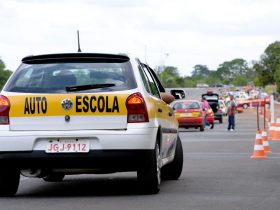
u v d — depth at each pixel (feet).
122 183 51.93
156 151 43.68
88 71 43.06
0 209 38.73
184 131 157.69
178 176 53.83
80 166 42.34
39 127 42.42
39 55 43.62
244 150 91.09
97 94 42.32
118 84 42.68
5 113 42.73
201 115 155.02
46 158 42.11
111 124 42.16
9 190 44.47
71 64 43.45
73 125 42.22
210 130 164.04
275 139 121.60
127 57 43.73
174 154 53.01
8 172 43.91
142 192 44.29
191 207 38.86
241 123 217.56
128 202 40.86
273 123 125.80
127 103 42.22
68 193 46.09
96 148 41.93
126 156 41.88
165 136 47.42
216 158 77.36
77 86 42.52
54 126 42.29
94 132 41.91
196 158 77.41
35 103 42.50
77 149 42.04
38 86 42.88
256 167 65.26
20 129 42.52
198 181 52.60
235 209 38.17
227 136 132.36
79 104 42.24
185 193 45.03
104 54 43.42
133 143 41.88
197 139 121.08
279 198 42.60
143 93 42.96
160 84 55.72
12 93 42.93
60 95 42.45
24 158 42.27
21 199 43.11
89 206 39.42
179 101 157.48
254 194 44.55
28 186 51.11
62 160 42.06
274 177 55.57
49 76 43.11
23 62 44.11
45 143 42.27
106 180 54.29
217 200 41.65
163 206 39.24
